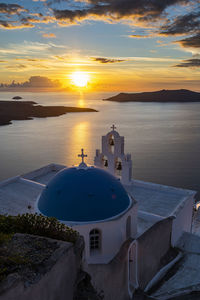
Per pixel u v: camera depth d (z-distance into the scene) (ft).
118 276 42.86
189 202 79.97
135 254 47.09
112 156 85.81
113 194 49.62
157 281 54.85
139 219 64.44
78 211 46.37
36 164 321.52
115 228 47.39
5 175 282.15
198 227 100.99
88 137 506.48
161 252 59.21
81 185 48.24
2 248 22.82
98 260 47.73
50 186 51.26
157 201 77.05
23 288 18.80
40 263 21.66
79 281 27.99
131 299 46.98
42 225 29.32
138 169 304.09
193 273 55.62
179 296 48.42
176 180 268.00
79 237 30.19
